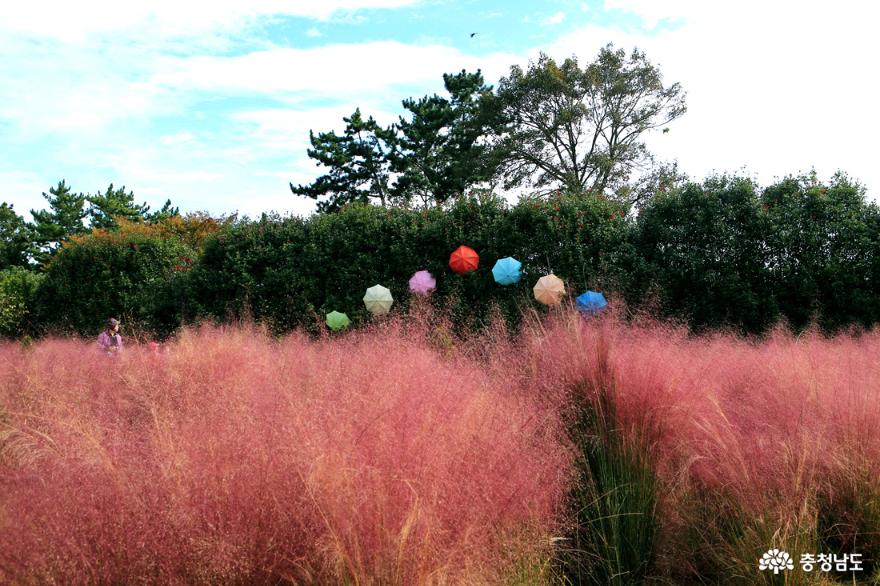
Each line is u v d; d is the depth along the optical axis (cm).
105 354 788
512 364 441
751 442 385
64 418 316
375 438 288
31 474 254
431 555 242
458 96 3762
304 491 251
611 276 1198
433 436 294
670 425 374
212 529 236
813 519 330
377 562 236
